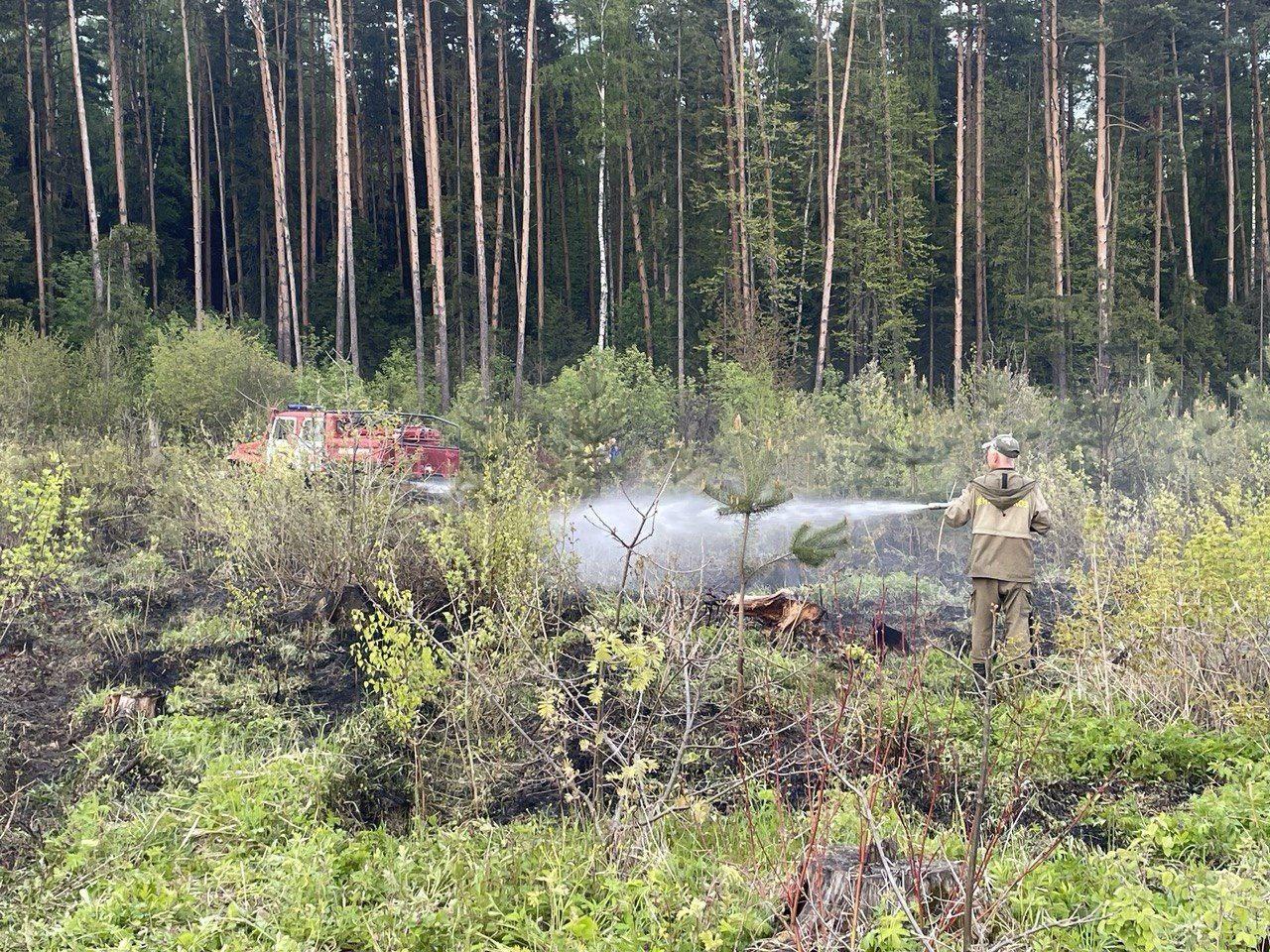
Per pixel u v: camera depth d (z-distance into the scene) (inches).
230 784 203.8
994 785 207.0
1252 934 137.2
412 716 216.2
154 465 573.3
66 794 205.5
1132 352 1310.3
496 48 2003.0
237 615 328.8
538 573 319.0
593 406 465.4
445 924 154.0
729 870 153.4
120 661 288.8
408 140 1311.5
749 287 1462.8
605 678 260.5
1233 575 247.1
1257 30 1739.7
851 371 1596.9
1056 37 1403.8
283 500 371.9
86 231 1995.6
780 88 1856.5
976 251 1654.8
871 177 1672.0
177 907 160.1
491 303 1854.1
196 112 2059.5
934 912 146.3
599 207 1642.5
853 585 378.9
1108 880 159.2
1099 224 1280.8
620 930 150.3
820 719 222.4
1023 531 282.4
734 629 291.3
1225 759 215.5
